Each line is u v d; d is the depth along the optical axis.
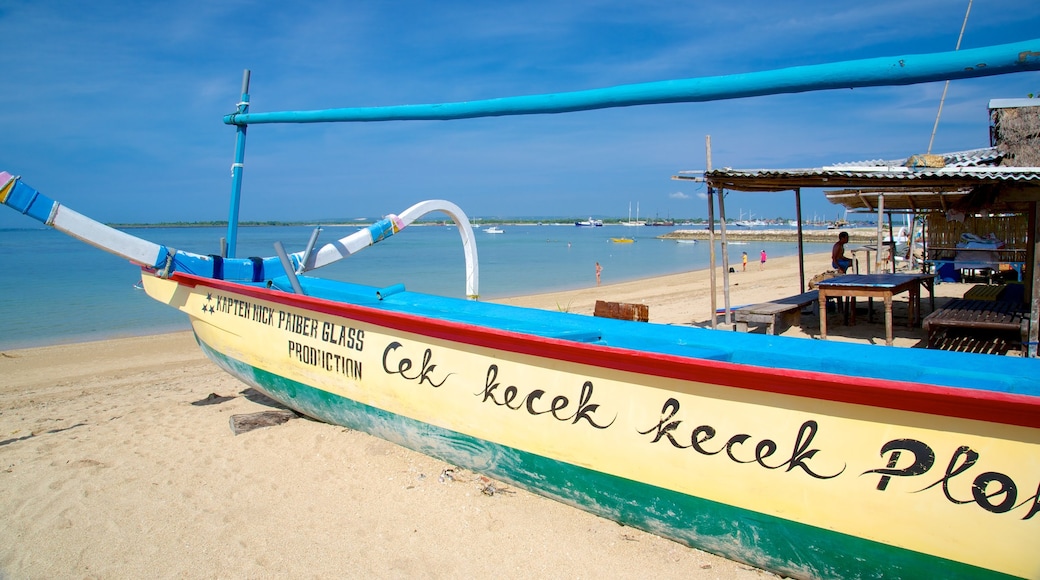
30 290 21.75
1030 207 7.80
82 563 3.29
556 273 32.00
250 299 5.34
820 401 2.68
